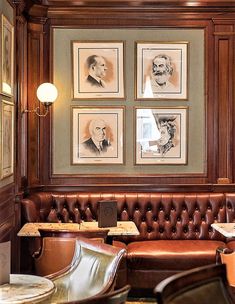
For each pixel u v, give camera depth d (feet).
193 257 16.24
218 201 18.31
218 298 6.85
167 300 6.15
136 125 19.26
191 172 19.27
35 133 18.71
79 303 7.07
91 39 19.22
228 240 18.01
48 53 19.12
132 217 18.17
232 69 19.24
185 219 18.22
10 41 15.62
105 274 10.14
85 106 19.24
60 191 18.89
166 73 19.25
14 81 16.29
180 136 19.29
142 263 16.26
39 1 18.52
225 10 19.11
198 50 19.26
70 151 19.20
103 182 19.17
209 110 19.27
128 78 19.25
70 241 12.32
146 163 19.26
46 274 12.41
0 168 14.06
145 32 19.27
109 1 18.89
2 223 14.52
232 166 19.21
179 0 18.92
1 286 9.77
